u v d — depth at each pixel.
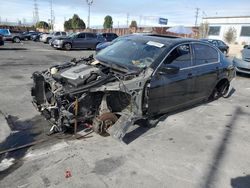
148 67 4.42
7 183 3.14
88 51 22.41
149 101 4.48
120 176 3.38
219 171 3.64
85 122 4.53
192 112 5.97
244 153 4.20
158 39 5.19
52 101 4.19
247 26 35.84
